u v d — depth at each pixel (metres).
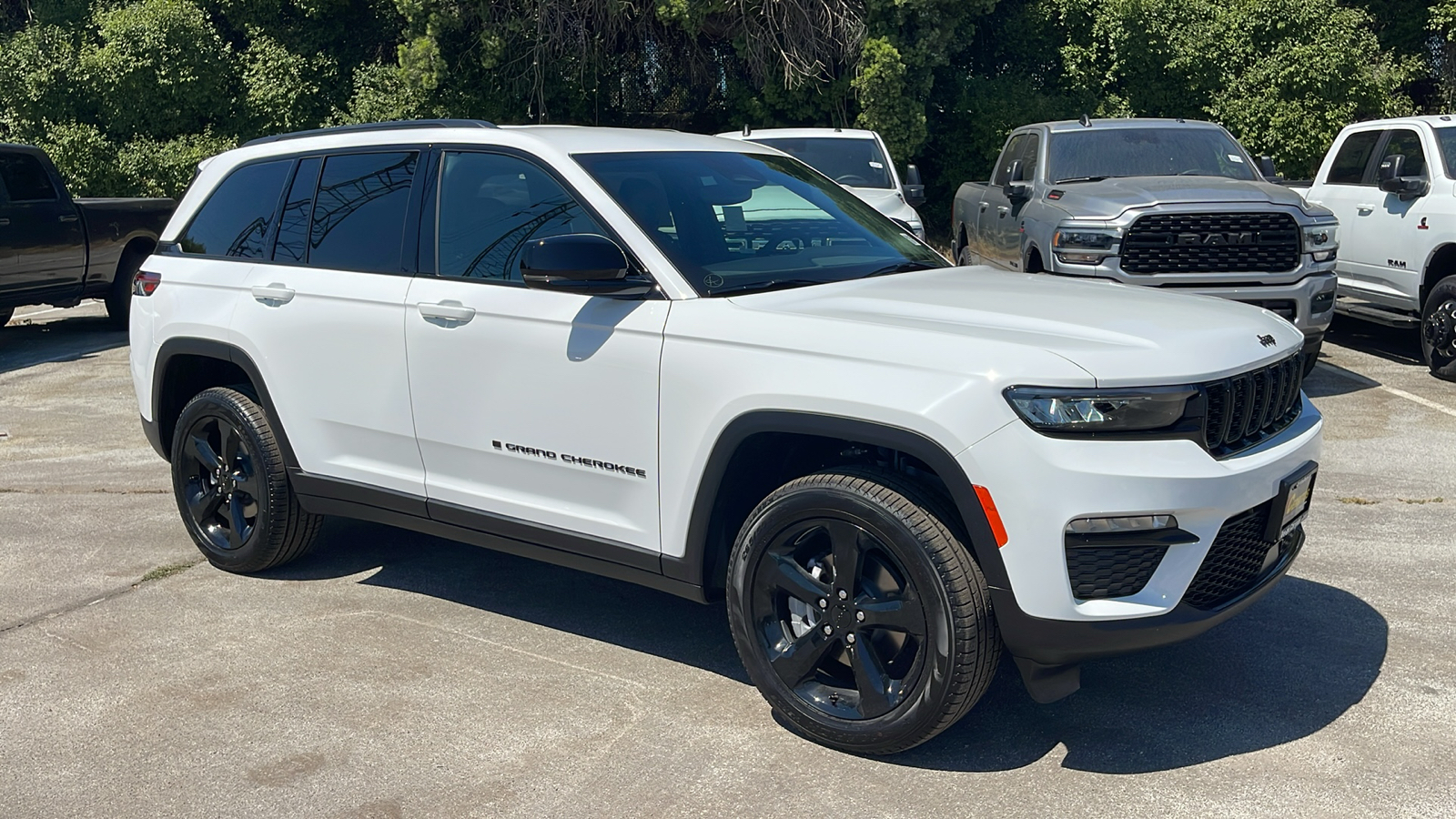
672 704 3.93
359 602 4.94
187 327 5.20
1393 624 4.46
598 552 4.09
